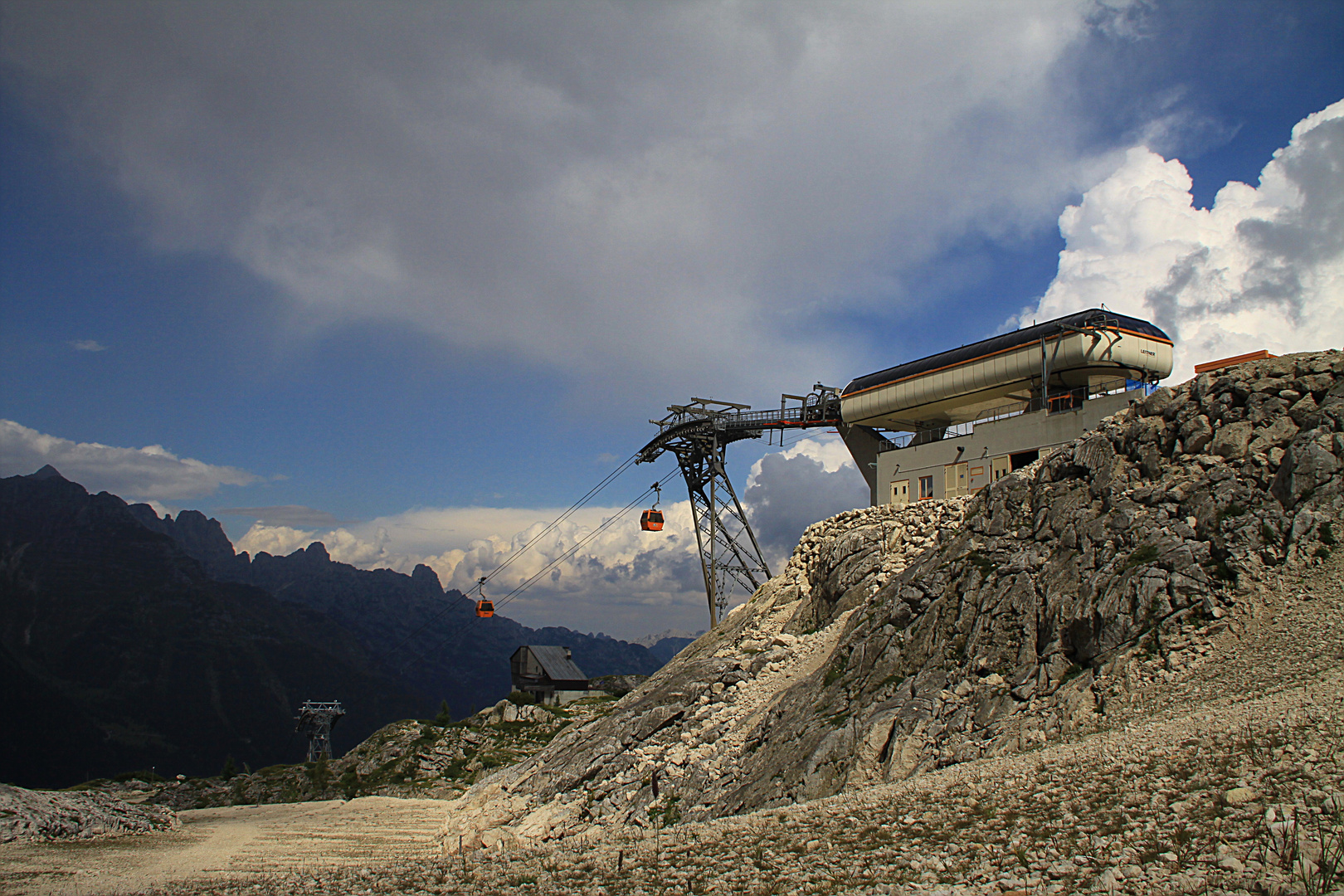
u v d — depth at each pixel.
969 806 24.73
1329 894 13.55
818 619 56.84
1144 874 16.58
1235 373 37.56
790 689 46.62
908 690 37.81
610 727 56.78
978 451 56.62
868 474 70.25
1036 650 35.09
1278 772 19.42
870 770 34.81
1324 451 32.50
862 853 22.86
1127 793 21.45
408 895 28.66
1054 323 53.31
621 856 27.42
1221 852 16.39
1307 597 29.19
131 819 66.19
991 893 17.67
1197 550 32.94
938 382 60.06
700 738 49.06
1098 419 49.28
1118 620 32.66
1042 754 27.92
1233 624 30.09
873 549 54.78
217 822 74.81
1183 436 37.41
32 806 61.56
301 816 78.06
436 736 108.56
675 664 70.44
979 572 39.94
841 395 68.75
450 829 62.25
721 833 29.58
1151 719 27.97
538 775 58.41
